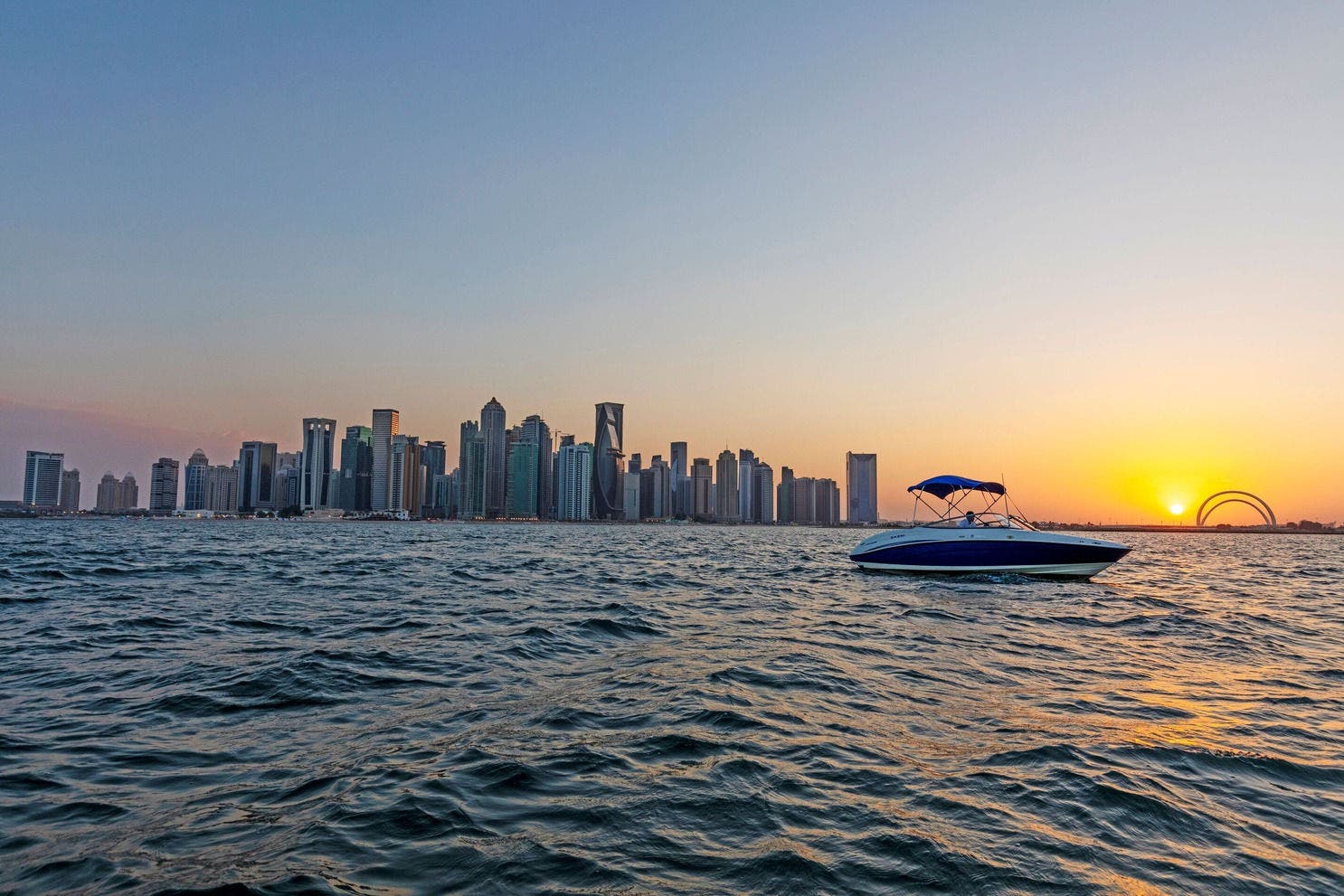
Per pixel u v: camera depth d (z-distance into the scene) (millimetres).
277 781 6512
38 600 18969
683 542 85375
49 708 8859
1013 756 7445
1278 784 6793
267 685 9922
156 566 30359
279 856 5074
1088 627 16766
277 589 22672
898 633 15406
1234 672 11969
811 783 6621
